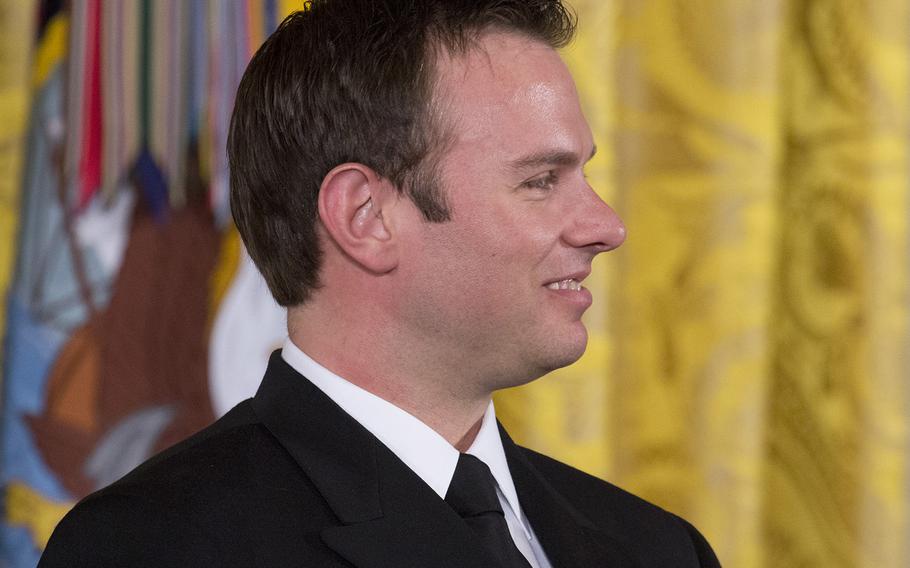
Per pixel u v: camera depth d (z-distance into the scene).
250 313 5.60
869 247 6.07
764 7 5.94
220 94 5.55
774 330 6.26
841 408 6.16
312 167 3.58
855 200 6.08
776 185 6.05
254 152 3.71
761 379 6.02
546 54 3.62
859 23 6.05
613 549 3.86
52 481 5.47
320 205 3.53
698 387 6.02
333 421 3.49
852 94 6.06
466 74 3.52
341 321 3.57
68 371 5.48
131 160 5.51
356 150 3.53
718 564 4.30
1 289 5.43
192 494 3.28
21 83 5.41
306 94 3.60
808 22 6.18
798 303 6.22
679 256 6.02
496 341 3.51
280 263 3.67
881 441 6.13
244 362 5.60
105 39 5.49
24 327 5.45
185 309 5.56
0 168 5.41
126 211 5.52
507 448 3.89
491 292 3.47
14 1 5.41
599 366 5.80
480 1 3.60
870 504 6.15
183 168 5.54
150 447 5.52
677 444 6.04
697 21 5.97
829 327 6.16
